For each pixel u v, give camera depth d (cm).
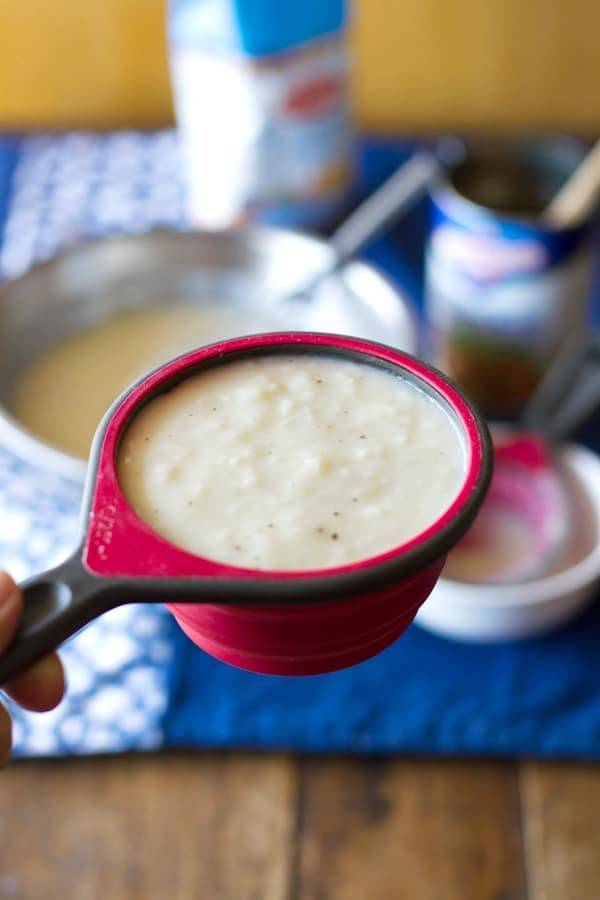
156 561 51
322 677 74
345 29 92
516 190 89
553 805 70
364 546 53
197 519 54
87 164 107
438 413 57
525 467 80
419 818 70
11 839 69
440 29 110
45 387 84
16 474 82
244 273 89
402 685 74
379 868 68
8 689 54
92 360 86
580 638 75
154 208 102
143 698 73
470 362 85
